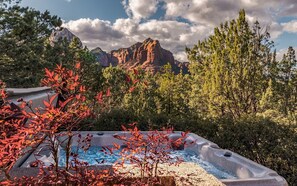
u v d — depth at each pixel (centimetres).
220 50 1319
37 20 1686
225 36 1325
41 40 1616
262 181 396
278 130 693
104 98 265
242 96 1266
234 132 774
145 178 309
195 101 1677
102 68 2469
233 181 387
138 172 338
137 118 848
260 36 1295
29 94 543
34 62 1469
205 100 1512
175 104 2305
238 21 1262
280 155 641
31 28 1540
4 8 1513
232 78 1255
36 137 208
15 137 196
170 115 922
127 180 293
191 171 363
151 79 2786
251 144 739
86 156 671
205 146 675
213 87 1287
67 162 225
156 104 2273
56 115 197
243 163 529
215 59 1302
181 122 854
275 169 638
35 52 1561
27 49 1445
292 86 1628
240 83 1244
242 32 1271
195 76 1820
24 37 1571
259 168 481
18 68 1477
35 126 200
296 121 716
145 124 835
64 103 206
